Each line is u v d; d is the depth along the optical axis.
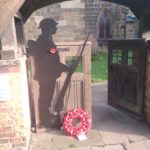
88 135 4.75
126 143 4.38
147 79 5.07
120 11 17.36
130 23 17.50
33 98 4.91
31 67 4.76
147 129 4.99
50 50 4.69
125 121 5.45
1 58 3.70
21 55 4.30
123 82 5.80
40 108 4.94
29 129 4.67
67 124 4.73
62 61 4.80
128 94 5.67
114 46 6.00
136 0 5.48
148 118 5.16
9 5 3.24
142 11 5.70
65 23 16.05
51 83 4.86
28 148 4.27
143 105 5.28
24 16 5.50
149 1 5.30
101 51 17.36
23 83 3.98
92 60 15.30
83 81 4.93
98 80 9.73
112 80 6.24
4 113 3.78
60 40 16.22
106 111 6.12
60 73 4.84
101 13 16.88
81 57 4.84
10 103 3.76
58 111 4.99
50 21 4.62
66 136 4.73
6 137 3.86
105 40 17.38
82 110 4.83
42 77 4.81
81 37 16.55
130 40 5.38
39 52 4.71
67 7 15.86
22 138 3.90
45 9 15.35
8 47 3.71
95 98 7.28
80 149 4.21
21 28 5.00
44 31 4.64
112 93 6.29
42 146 4.34
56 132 4.91
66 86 4.90
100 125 5.24
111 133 4.82
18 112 3.80
